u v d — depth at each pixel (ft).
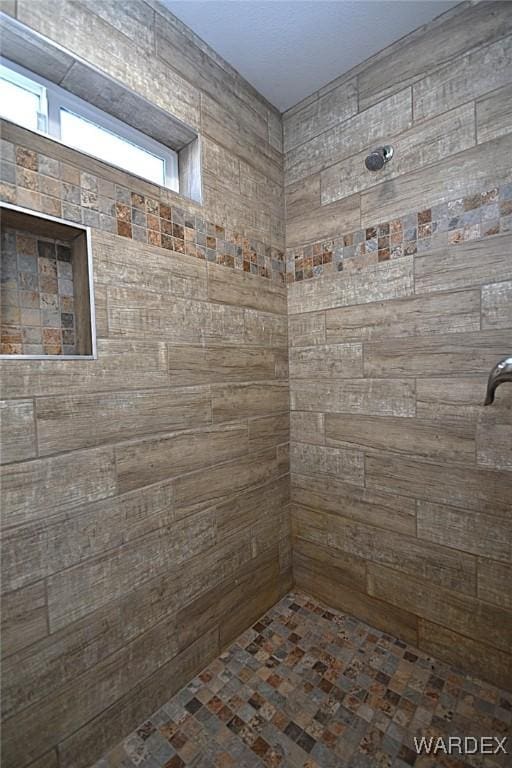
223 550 3.92
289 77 4.13
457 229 3.44
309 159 4.47
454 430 3.56
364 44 3.73
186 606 3.54
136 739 3.02
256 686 3.49
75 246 2.87
